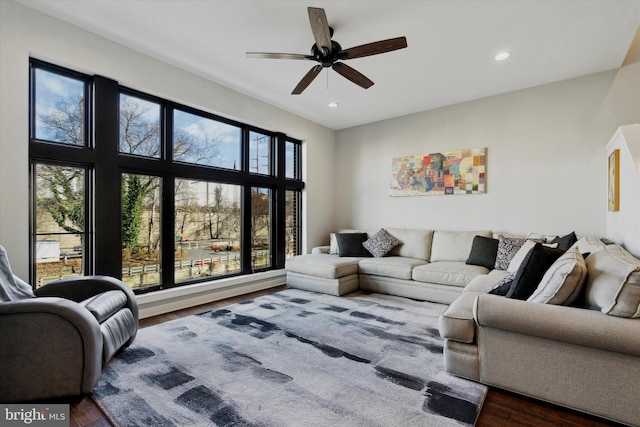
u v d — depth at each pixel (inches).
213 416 63.9
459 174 177.3
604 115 139.5
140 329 113.1
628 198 100.3
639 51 132.9
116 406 67.6
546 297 69.9
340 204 231.9
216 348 96.7
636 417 58.1
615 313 60.1
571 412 65.1
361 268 170.6
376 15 100.9
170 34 113.7
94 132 115.1
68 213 111.7
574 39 114.0
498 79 148.2
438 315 127.5
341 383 76.5
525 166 158.6
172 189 141.7
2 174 92.9
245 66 137.5
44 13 101.4
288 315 128.5
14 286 82.2
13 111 95.0
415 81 150.5
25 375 67.9
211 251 159.9
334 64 106.3
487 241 150.4
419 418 62.9
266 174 188.5
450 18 102.3
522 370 69.4
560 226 149.5
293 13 101.2
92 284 95.0
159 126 139.3
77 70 111.6
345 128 229.5
